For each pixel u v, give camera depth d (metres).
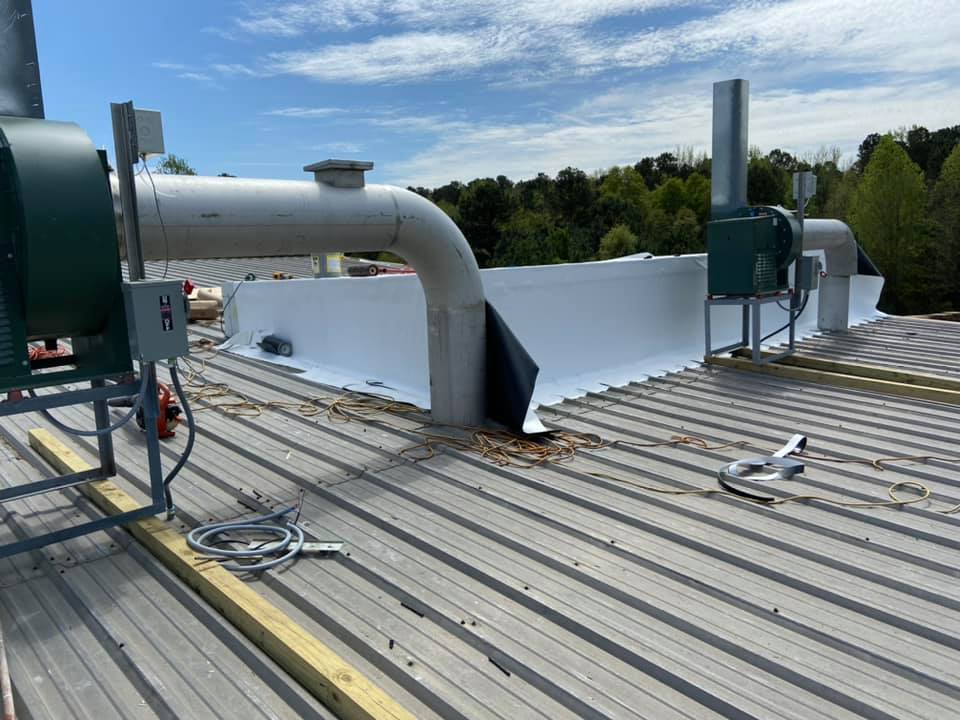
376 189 4.26
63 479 3.71
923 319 10.09
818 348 7.96
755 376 6.57
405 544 3.19
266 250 3.92
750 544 3.09
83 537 3.31
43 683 2.27
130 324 3.08
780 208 6.86
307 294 7.20
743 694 2.12
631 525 3.33
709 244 6.83
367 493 3.78
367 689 2.06
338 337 6.86
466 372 4.86
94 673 2.32
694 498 3.62
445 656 2.35
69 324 3.12
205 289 10.59
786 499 3.57
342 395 5.98
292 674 2.27
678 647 2.37
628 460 4.23
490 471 4.08
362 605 2.68
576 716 2.07
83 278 2.93
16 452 4.64
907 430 4.78
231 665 2.35
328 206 3.97
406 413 5.31
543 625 2.53
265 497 3.77
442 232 4.52
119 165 3.12
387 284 6.11
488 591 2.77
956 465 4.07
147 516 3.34
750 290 6.62
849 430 4.81
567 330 6.30
